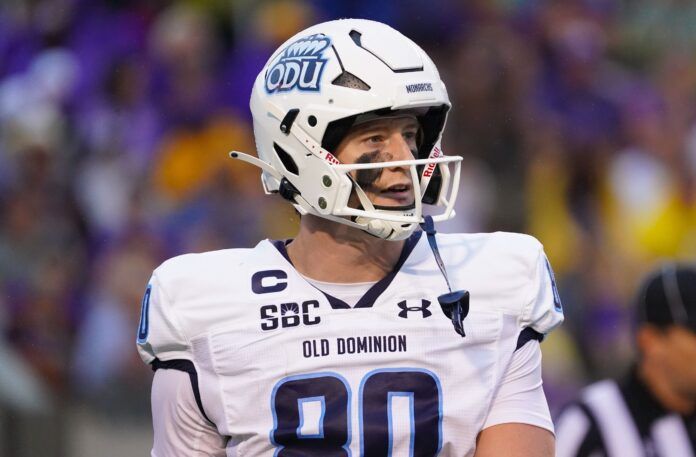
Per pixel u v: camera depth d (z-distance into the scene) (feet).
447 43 93.81
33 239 77.25
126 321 77.71
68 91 87.56
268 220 81.82
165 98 85.15
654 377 43.62
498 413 31.40
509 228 85.71
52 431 69.21
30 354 74.13
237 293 32.09
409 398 30.73
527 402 31.71
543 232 86.69
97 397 77.15
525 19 96.84
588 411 44.37
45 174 79.20
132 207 80.94
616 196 90.94
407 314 31.48
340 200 30.86
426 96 31.12
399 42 31.65
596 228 89.10
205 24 88.69
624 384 44.45
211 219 80.74
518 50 92.22
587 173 90.94
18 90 89.04
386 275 32.19
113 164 83.71
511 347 31.86
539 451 31.32
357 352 31.09
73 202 80.33
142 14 90.94
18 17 94.63
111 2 91.20
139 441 75.92
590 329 84.99
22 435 67.46
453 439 30.81
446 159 31.04
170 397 32.32
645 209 91.71
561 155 90.58
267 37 88.69
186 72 84.99
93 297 78.33
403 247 32.81
